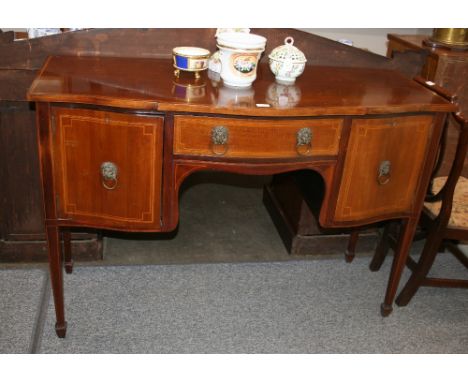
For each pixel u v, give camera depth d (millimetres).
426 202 2137
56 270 1772
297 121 1632
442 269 2504
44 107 1521
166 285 2217
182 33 2021
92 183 1644
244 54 1694
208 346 1920
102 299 2100
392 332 2078
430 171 1862
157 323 2004
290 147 1670
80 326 1954
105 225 1717
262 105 1590
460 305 2268
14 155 2049
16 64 1906
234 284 2262
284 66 1814
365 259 2527
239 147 1638
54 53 1937
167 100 1549
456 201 2145
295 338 1998
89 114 1544
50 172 1607
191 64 1740
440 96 1837
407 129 1761
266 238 2629
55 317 1986
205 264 2379
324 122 1657
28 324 1931
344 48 2152
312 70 2076
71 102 1516
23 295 2066
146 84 1686
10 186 2102
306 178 2238
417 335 2074
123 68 1842
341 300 2230
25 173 2086
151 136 1578
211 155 1636
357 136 1702
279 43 2100
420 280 2156
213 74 1866
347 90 1829
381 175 1795
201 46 2061
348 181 1773
